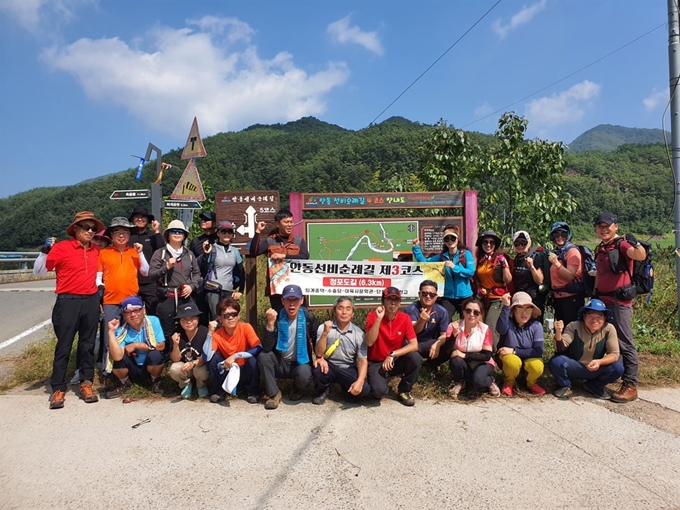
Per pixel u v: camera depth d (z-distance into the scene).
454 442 3.45
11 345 6.44
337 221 5.74
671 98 6.07
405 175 9.81
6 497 2.73
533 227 8.38
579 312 4.48
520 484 2.89
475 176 8.88
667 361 5.44
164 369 4.91
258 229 5.18
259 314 6.71
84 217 4.29
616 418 3.95
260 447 3.35
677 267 6.13
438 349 4.66
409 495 2.76
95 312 4.43
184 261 4.86
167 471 3.02
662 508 2.67
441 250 5.79
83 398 4.26
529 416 3.98
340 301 4.16
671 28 6.05
